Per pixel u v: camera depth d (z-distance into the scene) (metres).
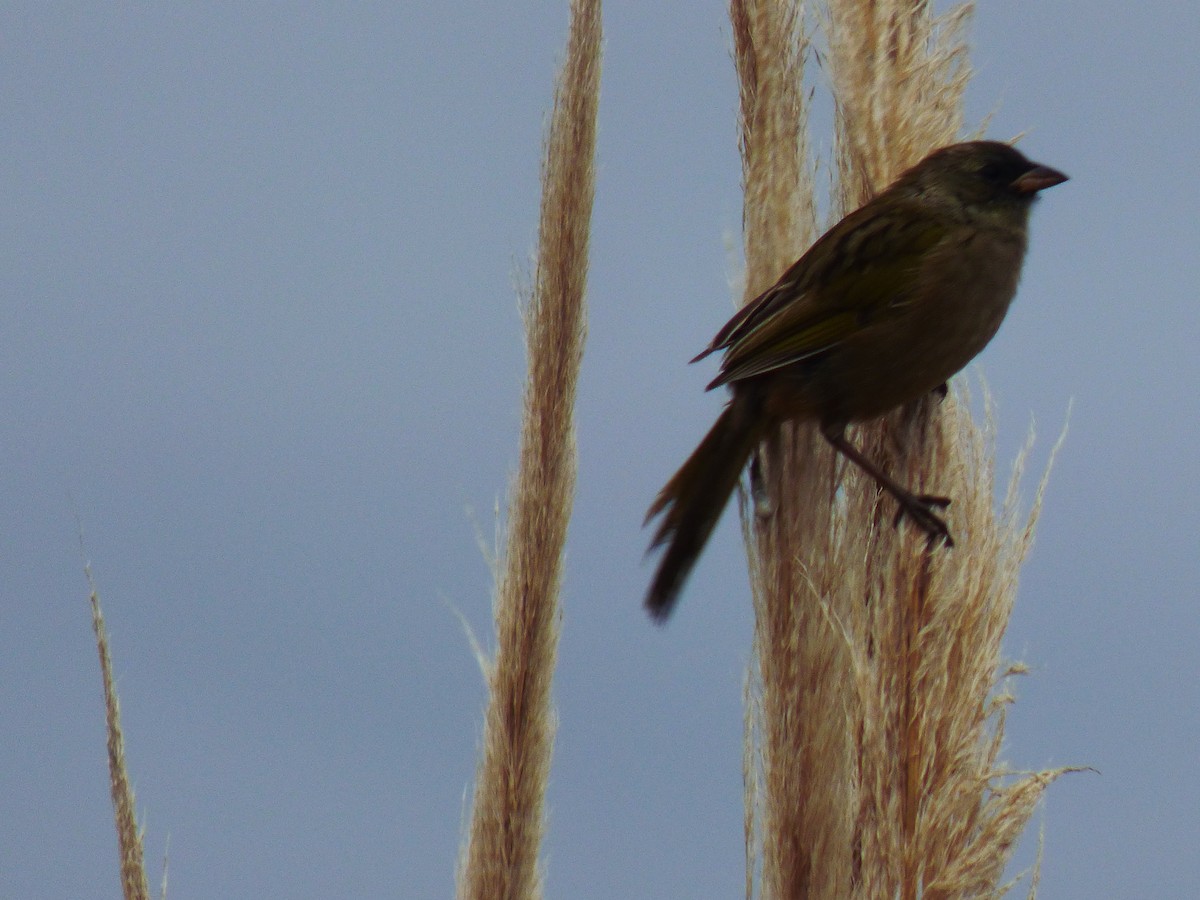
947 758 6.20
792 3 7.51
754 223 7.65
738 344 7.63
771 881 6.56
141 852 6.49
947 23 7.61
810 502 6.89
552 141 7.48
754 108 7.57
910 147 7.70
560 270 7.47
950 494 7.07
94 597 6.61
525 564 7.43
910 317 7.59
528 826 7.38
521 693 7.41
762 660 6.71
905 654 6.36
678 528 7.73
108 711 6.54
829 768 6.50
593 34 7.43
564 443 7.47
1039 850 6.16
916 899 6.16
